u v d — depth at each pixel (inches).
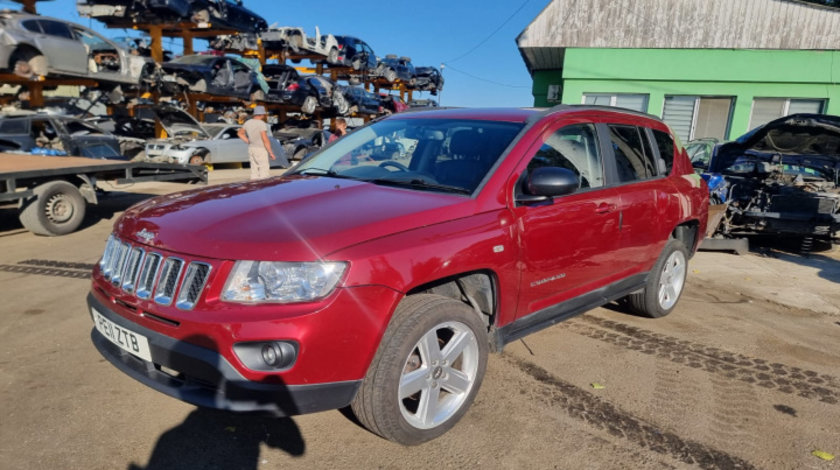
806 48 540.7
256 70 696.4
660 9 572.4
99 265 110.6
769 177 299.9
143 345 90.8
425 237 95.7
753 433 111.5
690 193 173.6
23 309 168.1
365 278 86.6
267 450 100.0
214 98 673.6
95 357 135.4
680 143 181.3
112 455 96.7
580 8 590.6
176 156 533.0
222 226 92.7
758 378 137.6
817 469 100.0
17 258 230.4
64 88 781.9
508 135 123.7
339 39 962.7
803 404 124.8
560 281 126.4
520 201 114.5
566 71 606.5
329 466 95.7
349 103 872.3
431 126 139.5
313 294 83.8
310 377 84.7
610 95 604.7
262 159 421.7
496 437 106.3
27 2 556.1
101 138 462.0
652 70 584.7
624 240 144.6
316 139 727.1
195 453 98.2
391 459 98.3
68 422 106.2
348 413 114.3
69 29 502.6
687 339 162.7
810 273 253.0
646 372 138.5
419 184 117.2
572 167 131.0
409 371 98.2
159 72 583.8
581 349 152.0
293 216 95.8
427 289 105.0
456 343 104.0
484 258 103.7
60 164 285.9
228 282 84.6
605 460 100.2
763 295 214.1
